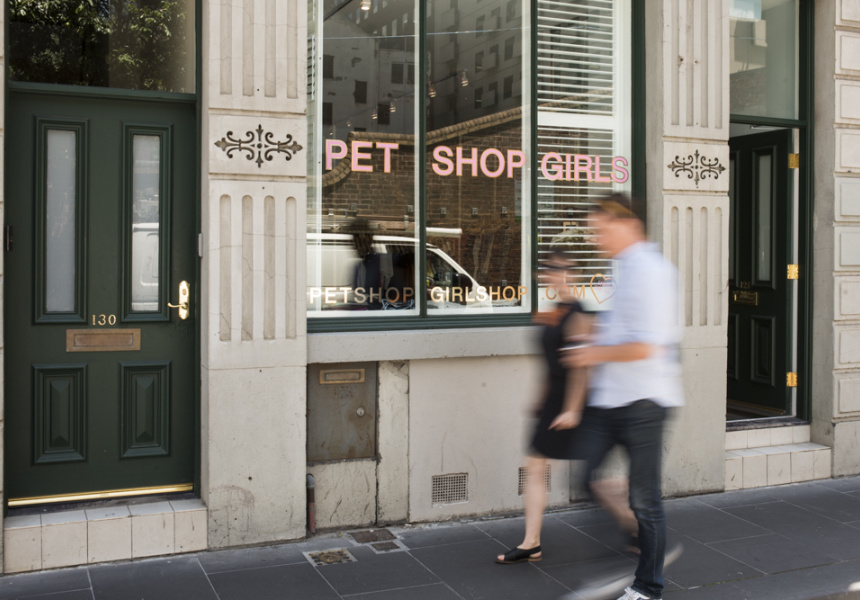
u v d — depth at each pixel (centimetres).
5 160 441
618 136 606
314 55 523
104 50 473
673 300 394
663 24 583
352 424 514
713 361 605
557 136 590
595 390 405
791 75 685
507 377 548
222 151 463
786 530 531
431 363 527
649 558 393
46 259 462
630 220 395
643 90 600
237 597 409
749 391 735
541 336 435
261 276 474
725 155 605
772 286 708
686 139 592
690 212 596
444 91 558
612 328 391
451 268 557
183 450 495
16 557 432
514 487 552
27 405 460
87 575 434
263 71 470
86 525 445
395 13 546
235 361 470
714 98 599
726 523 544
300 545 485
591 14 598
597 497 416
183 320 490
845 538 517
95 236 470
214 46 459
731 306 757
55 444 467
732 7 667
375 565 455
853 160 662
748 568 464
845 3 653
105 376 475
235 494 474
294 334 483
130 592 412
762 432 661
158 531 461
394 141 544
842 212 657
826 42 657
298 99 479
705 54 596
